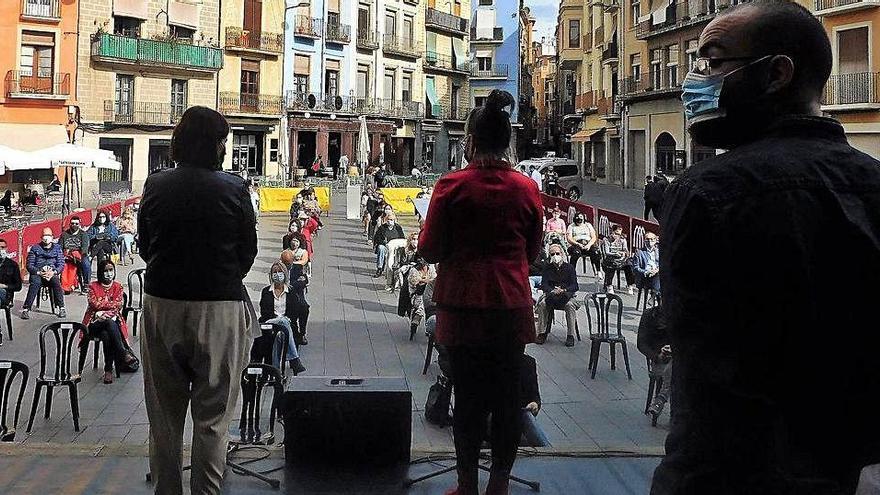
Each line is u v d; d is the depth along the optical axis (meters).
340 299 15.99
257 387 5.96
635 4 46.00
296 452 5.10
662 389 7.99
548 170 39.00
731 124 1.86
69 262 16.67
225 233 3.80
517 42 67.25
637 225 19.72
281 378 6.01
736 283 1.65
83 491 4.57
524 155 78.12
